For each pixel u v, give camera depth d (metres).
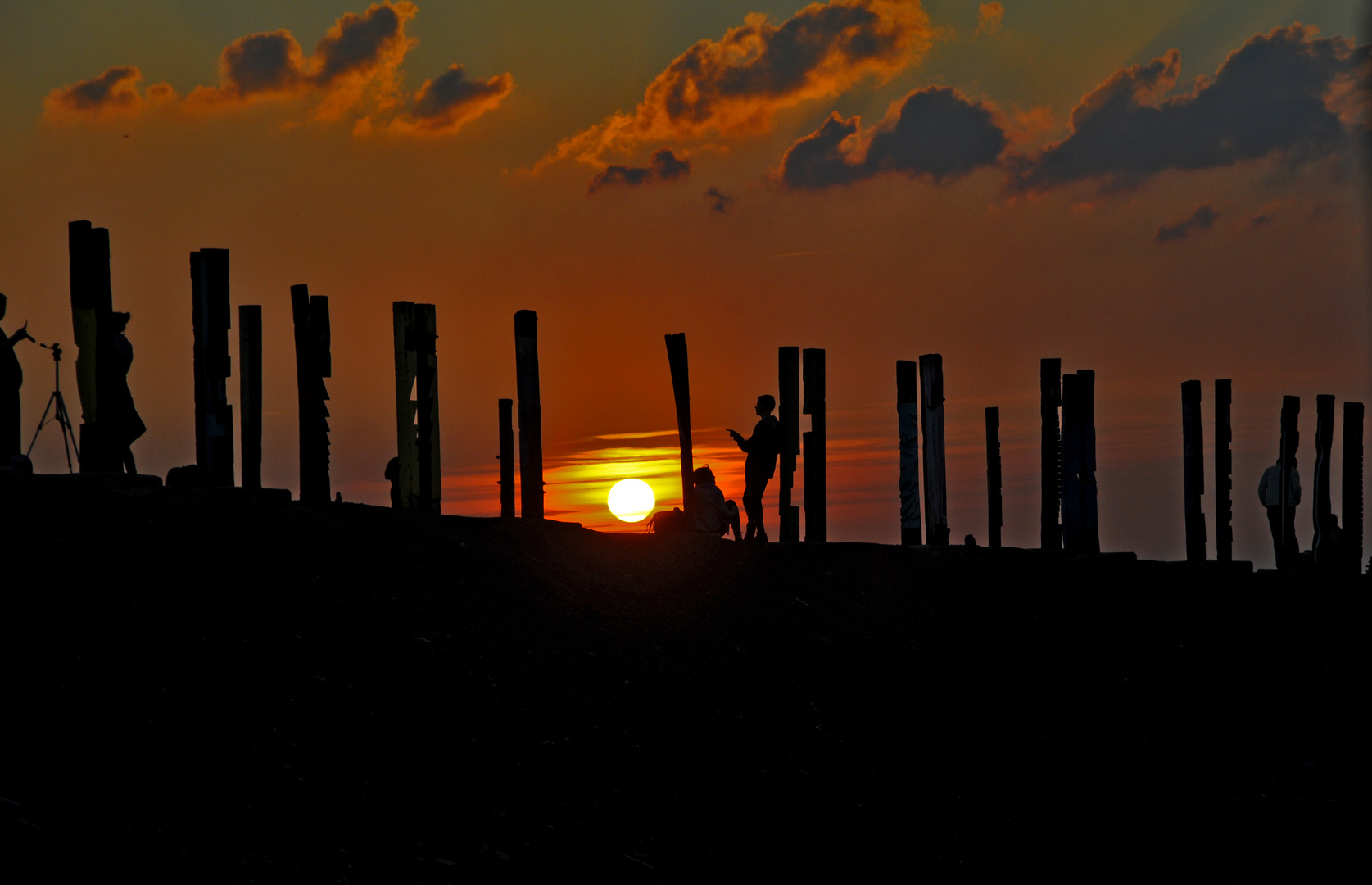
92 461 33.72
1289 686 41.19
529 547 36.25
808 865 22.83
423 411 41.88
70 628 22.30
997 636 40.66
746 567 40.59
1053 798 29.19
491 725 24.25
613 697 27.61
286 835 18.38
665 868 21.17
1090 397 51.28
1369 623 49.50
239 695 22.03
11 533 25.25
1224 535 57.31
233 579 26.73
